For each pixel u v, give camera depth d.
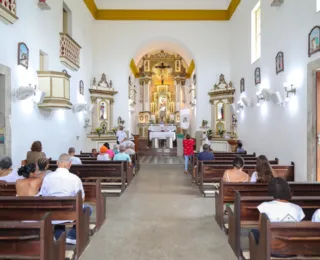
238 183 5.07
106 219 5.82
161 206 6.84
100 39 16.08
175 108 25.58
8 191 5.13
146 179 10.45
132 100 22.27
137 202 7.20
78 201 4.01
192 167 10.56
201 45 16.22
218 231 5.16
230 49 15.98
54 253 3.23
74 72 12.50
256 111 11.48
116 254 4.19
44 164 4.92
